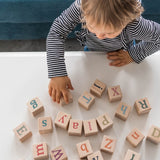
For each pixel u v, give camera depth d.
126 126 0.72
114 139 0.68
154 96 0.77
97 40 0.87
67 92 0.75
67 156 0.68
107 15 0.57
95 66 0.81
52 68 0.77
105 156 0.68
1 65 0.80
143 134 0.71
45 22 1.23
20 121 0.73
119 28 0.62
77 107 0.75
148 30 0.75
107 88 0.78
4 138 0.70
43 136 0.71
